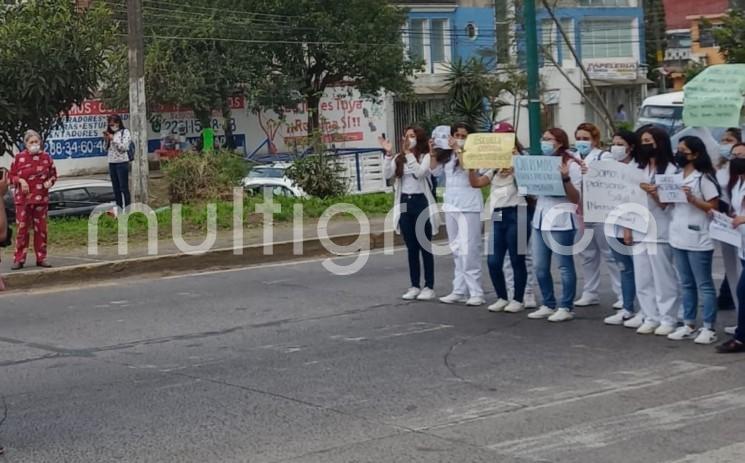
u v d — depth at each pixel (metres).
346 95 48.78
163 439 7.23
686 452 6.79
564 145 10.76
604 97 58.66
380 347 10.16
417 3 51.38
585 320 11.28
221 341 10.54
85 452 6.97
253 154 46.53
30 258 15.38
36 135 14.48
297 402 8.14
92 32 23.73
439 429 7.35
